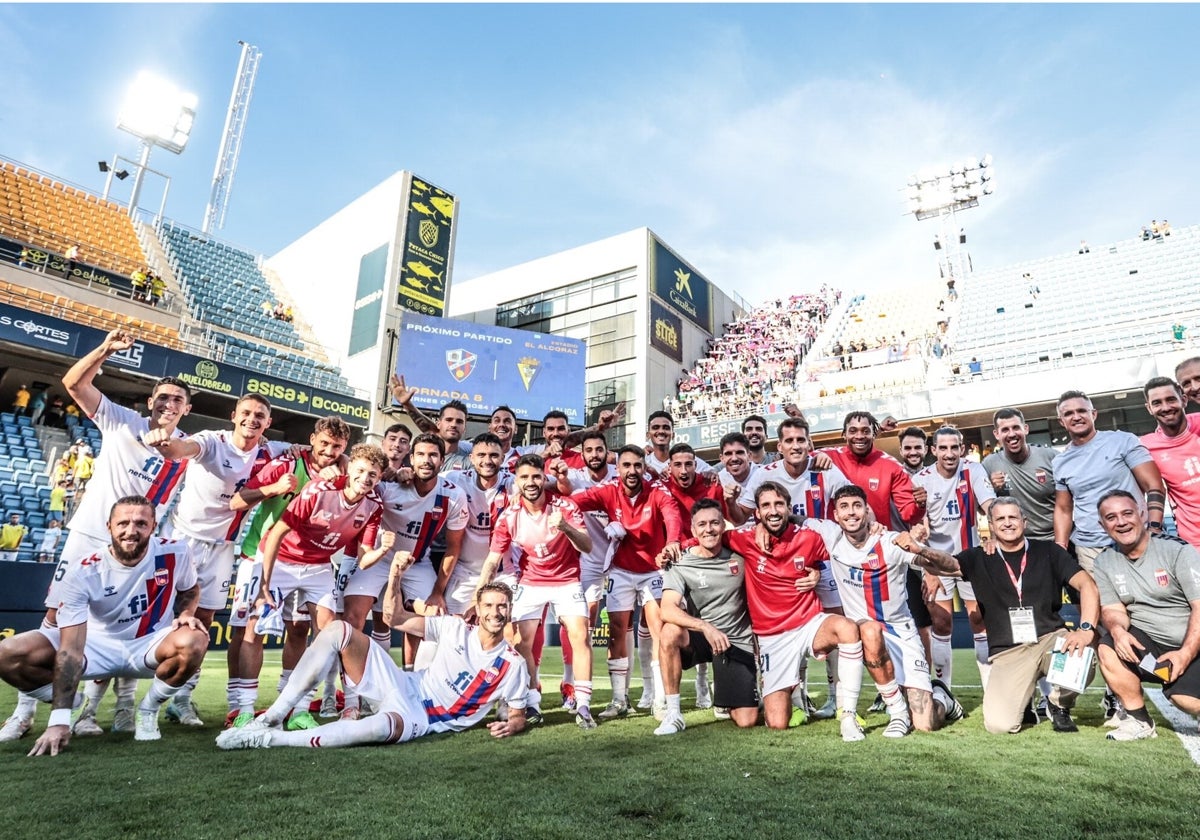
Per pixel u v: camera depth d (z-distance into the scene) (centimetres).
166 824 216
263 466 439
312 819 221
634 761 305
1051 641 373
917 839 203
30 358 1445
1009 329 2255
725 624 420
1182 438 459
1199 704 335
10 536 1093
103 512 406
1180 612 358
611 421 565
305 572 433
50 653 349
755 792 252
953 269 2972
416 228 2106
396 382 594
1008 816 223
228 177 2855
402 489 496
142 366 1448
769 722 401
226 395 1566
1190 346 1622
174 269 2056
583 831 210
